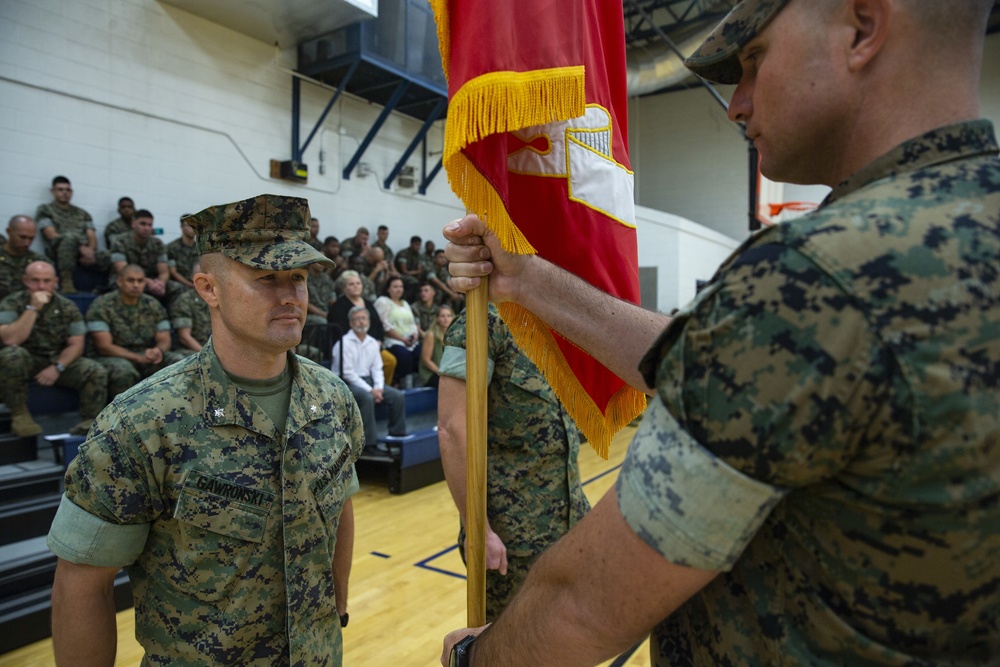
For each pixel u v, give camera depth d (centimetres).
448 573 317
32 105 555
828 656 52
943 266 48
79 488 108
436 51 802
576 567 59
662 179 1392
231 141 702
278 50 740
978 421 46
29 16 551
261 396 125
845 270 48
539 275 107
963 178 53
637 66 1059
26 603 248
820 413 47
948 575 48
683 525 51
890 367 46
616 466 538
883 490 47
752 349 49
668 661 68
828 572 51
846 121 58
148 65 631
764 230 56
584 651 60
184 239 623
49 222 541
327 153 798
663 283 1040
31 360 342
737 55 67
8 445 325
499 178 109
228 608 114
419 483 464
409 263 841
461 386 172
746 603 58
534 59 105
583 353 132
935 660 50
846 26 56
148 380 120
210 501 113
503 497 164
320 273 691
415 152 913
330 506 128
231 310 117
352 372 472
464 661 75
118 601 272
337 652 131
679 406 53
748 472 49
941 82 55
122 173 614
